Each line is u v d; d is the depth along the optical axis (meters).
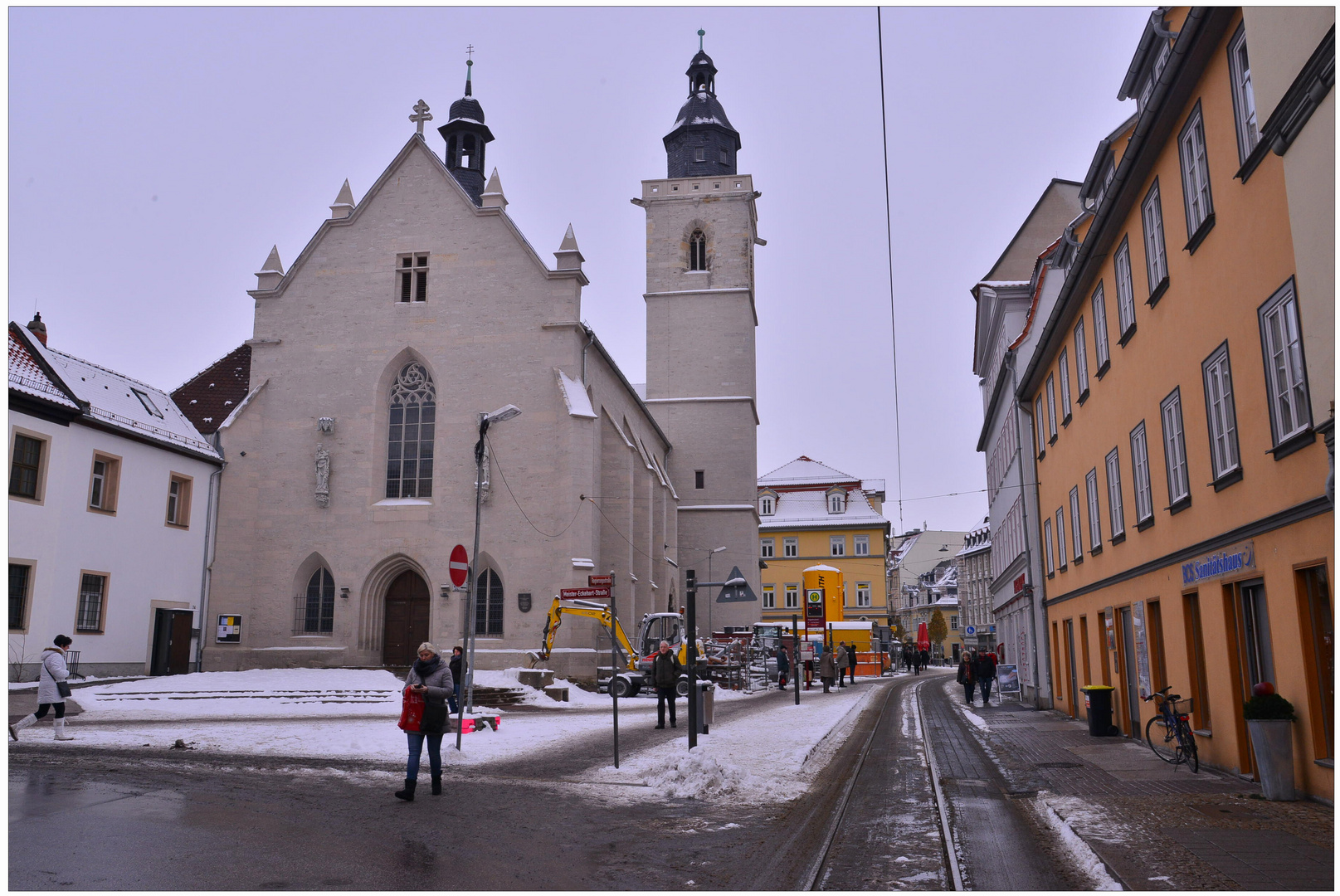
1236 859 8.23
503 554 35.88
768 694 39.00
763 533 87.44
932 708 30.39
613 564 40.66
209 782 12.61
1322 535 10.53
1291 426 11.36
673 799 12.23
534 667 33.97
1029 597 32.09
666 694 21.58
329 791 12.28
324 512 37.06
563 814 11.08
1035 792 12.68
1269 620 12.24
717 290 58.91
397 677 32.78
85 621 29.31
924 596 127.25
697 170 61.12
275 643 36.25
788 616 85.94
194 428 37.31
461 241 38.62
